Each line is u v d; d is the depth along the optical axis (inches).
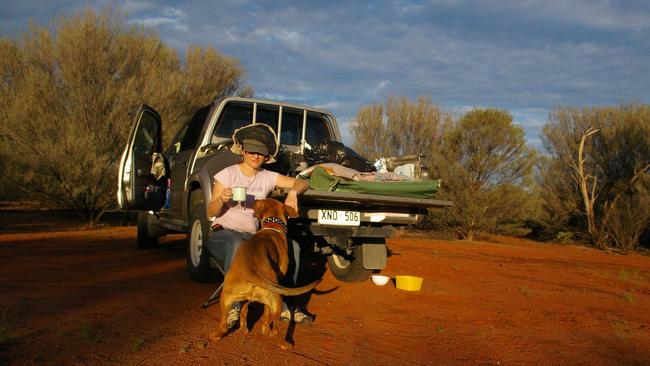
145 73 662.5
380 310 215.2
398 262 378.6
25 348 142.6
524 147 689.0
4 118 599.2
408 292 257.0
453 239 689.0
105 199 593.0
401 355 160.2
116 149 607.5
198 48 903.7
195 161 279.4
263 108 298.5
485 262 427.5
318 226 240.1
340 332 179.6
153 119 327.0
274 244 171.8
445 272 343.3
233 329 172.9
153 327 169.8
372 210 249.6
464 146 694.5
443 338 181.2
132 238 462.6
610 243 722.2
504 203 689.0
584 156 780.0
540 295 279.1
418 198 236.1
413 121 770.2
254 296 156.3
